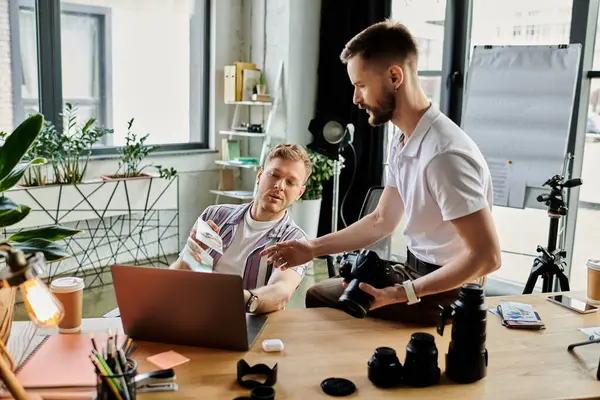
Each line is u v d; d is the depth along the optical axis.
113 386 1.13
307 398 1.27
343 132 4.45
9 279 1.07
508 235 4.16
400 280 1.67
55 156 4.02
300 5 4.95
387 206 2.01
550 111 3.70
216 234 1.99
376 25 1.70
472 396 1.30
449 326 1.69
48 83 4.34
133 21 4.84
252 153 5.40
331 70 5.00
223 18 5.17
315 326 1.68
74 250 4.45
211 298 1.45
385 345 1.56
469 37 4.34
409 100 1.71
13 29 4.19
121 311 1.54
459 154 1.60
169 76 5.11
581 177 3.92
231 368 1.41
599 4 3.73
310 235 4.84
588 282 1.93
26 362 1.38
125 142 4.91
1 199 1.39
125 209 4.35
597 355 1.52
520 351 1.54
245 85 5.06
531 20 3.97
